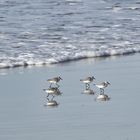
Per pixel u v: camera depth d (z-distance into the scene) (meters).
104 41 39.06
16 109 25.14
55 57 34.72
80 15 48.78
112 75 30.56
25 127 22.78
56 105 25.58
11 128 22.69
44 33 41.38
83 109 24.89
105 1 56.84
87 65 33.25
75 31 42.12
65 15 48.84
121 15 48.72
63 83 29.22
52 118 23.81
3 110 25.00
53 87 27.83
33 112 24.69
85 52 36.09
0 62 33.50
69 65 33.41
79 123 23.11
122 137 21.36
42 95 27.27
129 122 23.08
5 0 57.34
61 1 56.75
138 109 24.73
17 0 57.44
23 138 21.56
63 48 36.91
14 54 35.19
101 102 25.86
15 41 38.72
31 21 46.09
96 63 33.81
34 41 38.81
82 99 26.44
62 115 24.17
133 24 44.81
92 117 23.80
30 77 30.56
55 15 48.91
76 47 37.25
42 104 25.83
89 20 46.38
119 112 24.36
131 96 26.66
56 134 21.89
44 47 37.06
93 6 53.72
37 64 33.62
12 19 47.03
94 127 22.58
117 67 32.50
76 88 28.28
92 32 41.78
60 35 40.72
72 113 24.41
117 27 43.66
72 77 30.38
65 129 22.44
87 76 30.23
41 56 34.91
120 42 38.94
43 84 29.14
